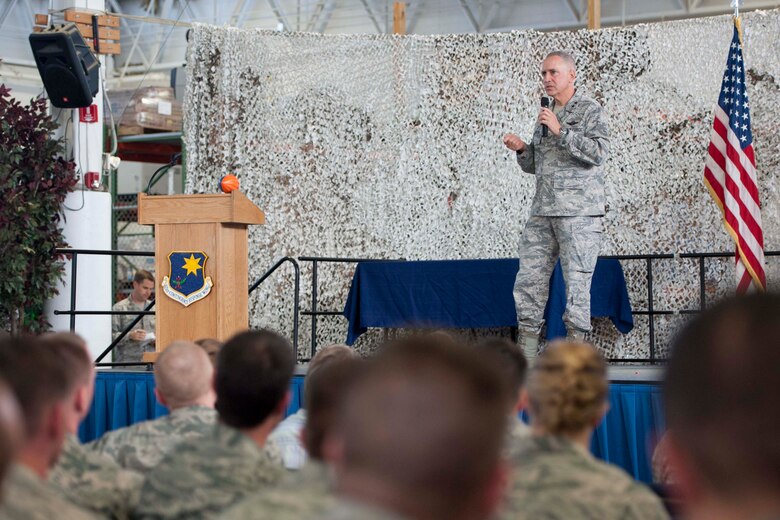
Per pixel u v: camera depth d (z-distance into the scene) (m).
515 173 10.30
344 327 10.39
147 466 3.49
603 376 2.60
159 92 16.25
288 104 10.51
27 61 18.06
